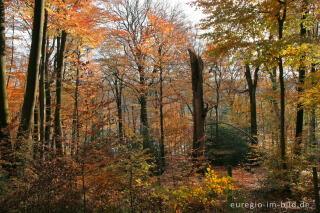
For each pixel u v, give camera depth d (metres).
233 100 19.31
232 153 13.80
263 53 7.43
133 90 14.43
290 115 15.83
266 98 16.53
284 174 7.45
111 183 4.47
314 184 5.80
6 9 7.77
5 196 3.84
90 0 8.42
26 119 5.68
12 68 12.28
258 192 7.42
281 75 7.98
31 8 7.58
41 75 8.74
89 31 8.64
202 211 5.30
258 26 8.33
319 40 6.98
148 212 4.75
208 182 6.08
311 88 8.16
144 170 5.70
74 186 4.42
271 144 8.62
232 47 7.96
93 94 5.77
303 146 8.05
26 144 5.12
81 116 4.91
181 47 12.86
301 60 8.17
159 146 12.12
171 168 6.89
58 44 10.82
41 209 3.89
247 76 15.11
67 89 6.22
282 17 7.77
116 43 14.79
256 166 12.26
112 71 14.23
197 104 10.35
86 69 6.33
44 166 4.18
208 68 17.75
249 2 8.02
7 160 4.77
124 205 4.89
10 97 12.16
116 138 4.77
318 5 7.95
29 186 4.15
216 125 15.19
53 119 7.90
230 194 6.05
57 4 7.38
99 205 4.46
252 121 14.73
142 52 12.61
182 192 5.61
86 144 4.54
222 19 7.82
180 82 15.76
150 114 18.45
